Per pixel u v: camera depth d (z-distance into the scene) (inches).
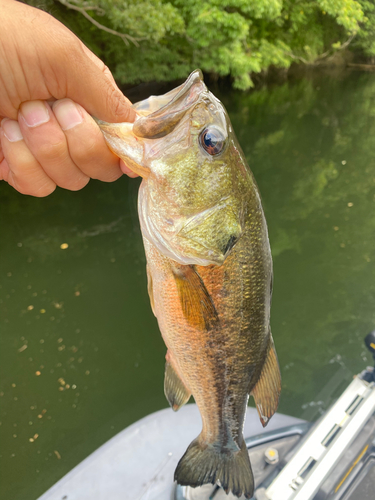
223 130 8.4
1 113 7.3
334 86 140.4
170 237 8.6
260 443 15.8
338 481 12.9
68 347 30.9
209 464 11.3
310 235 47.8
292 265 42.3
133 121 8.2
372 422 14.5
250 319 9.9
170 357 10.9
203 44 85.5
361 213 52.6
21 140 7.5
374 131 86.4
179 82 94.0
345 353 31.3
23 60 6.6
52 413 25.7
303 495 12.4
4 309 34.4
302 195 58.1
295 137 82.1
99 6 63.5
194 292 9.1
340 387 28.3
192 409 18.3
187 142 8.2
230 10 95.1
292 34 136.9
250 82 104.0
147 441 16.9
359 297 37.6
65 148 7.6
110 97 7.6
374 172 65.7
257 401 10.9
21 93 6.9
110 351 30.8
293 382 28.8
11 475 22.0
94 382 28.1
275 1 94.0
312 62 153.3
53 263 40.8
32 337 31.6
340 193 58.5
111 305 35.6
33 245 43.6
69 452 23.4
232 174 8.7
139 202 8.9
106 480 15.5
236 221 8.8
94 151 7.8
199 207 8.5
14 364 29.1
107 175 8.5
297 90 132.7
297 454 13.8
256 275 9.6
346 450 13.6
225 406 10.8
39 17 6.6
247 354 10.3
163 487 15.2
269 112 101.0
